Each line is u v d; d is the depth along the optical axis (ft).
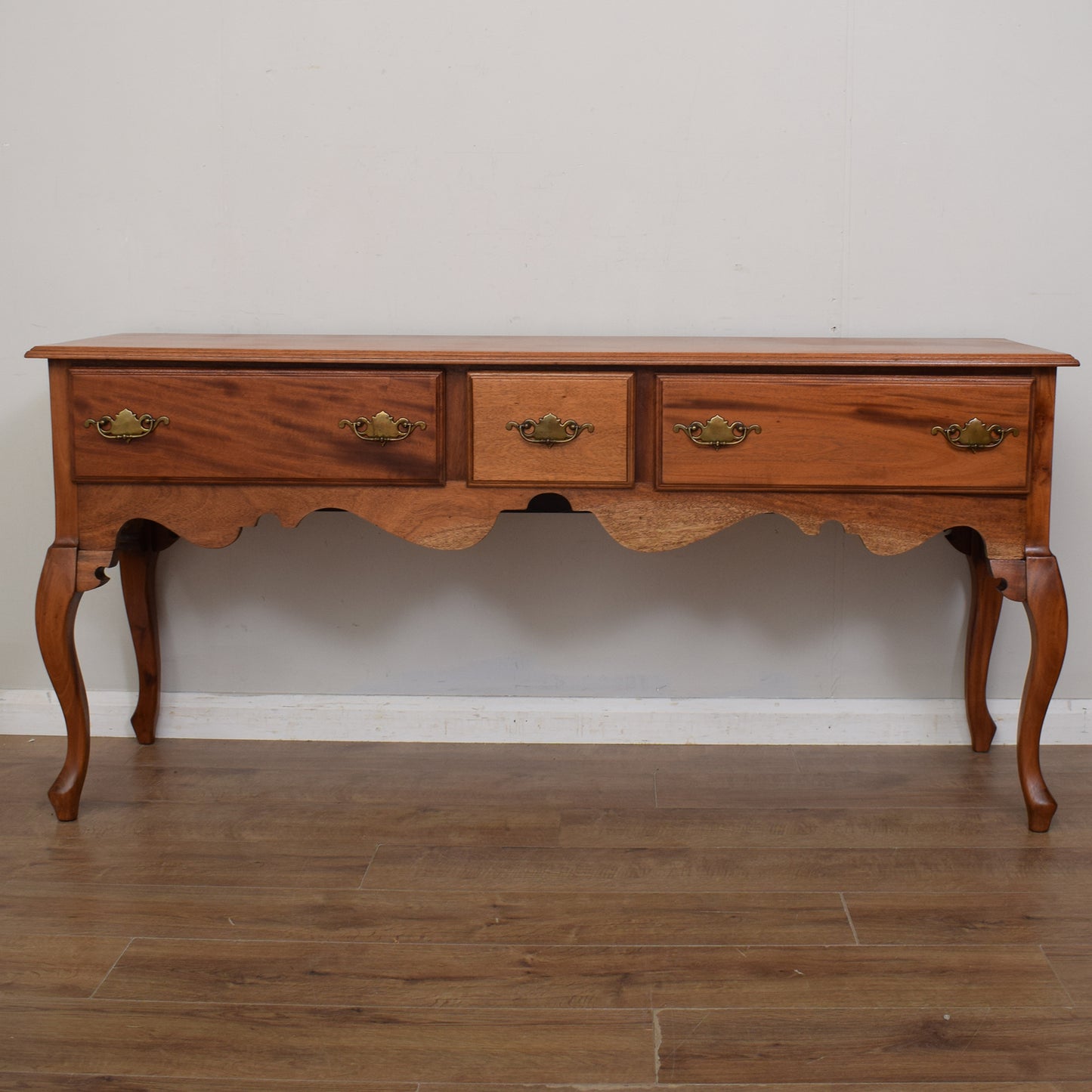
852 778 7.76
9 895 6.19
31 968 5.52
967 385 6.39
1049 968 5.52
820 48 7.72
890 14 7.67
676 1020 5.13
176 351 6.48
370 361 6.42
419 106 7.87
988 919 5.95
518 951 5.68
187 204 8.02
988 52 7.68
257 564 8.38
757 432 6.46
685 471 6.51
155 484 6.67
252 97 7.89
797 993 5.33
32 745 8.36
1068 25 7.63
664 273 7.98
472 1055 4.90
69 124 7.97
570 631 8.39
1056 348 7.95
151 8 7.82
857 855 6.64
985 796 7.47
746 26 7.72
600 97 7.81
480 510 6.64
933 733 8.39
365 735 8.48
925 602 8.29
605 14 7.73
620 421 6.46
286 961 5.58
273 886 6.28
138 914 6.01
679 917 5.98
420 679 8.49
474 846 6.77
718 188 7.88
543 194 7.93
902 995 5.32
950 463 6.46
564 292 8.02
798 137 7.80
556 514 8.23
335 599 8.41
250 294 8.09
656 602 8.34
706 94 7.79
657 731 8.43
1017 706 8.36
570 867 6.51
